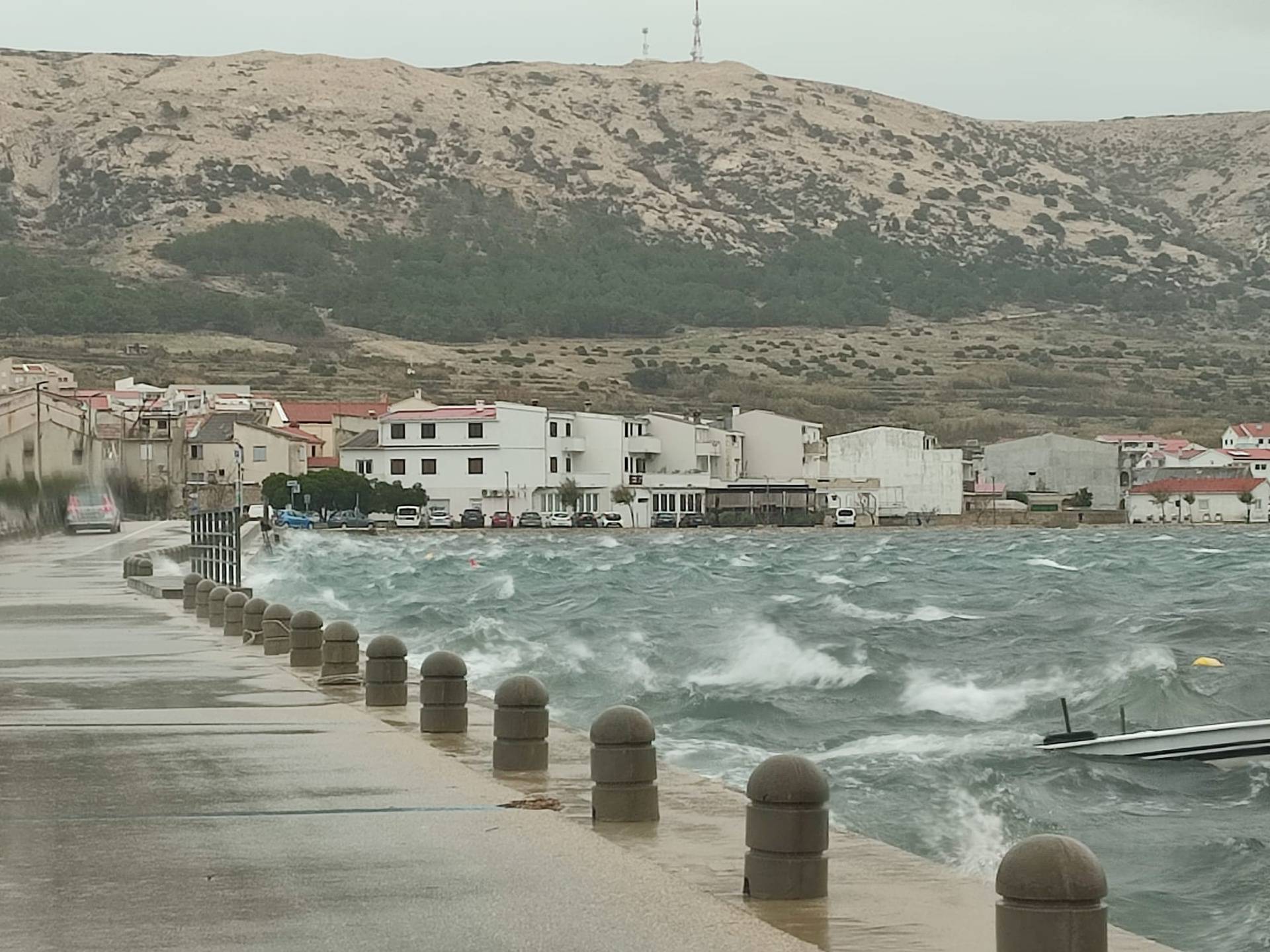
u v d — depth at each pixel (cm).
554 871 1314
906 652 4641
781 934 1126
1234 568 9850
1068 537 15775
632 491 17225
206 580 4119
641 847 1405
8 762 1864
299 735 2070
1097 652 4709
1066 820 2523
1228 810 2581
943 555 11956
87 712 2306
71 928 1142
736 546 13650
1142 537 15938
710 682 4016
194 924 1152
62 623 3947
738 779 2712
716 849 1395
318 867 1328
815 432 19050
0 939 1112
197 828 1490
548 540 14788
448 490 16825
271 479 15738
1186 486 19350
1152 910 2069
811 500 18062
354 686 2603
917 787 2728
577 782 1720
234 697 2483
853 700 3762
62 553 8131
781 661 4325
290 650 3027
